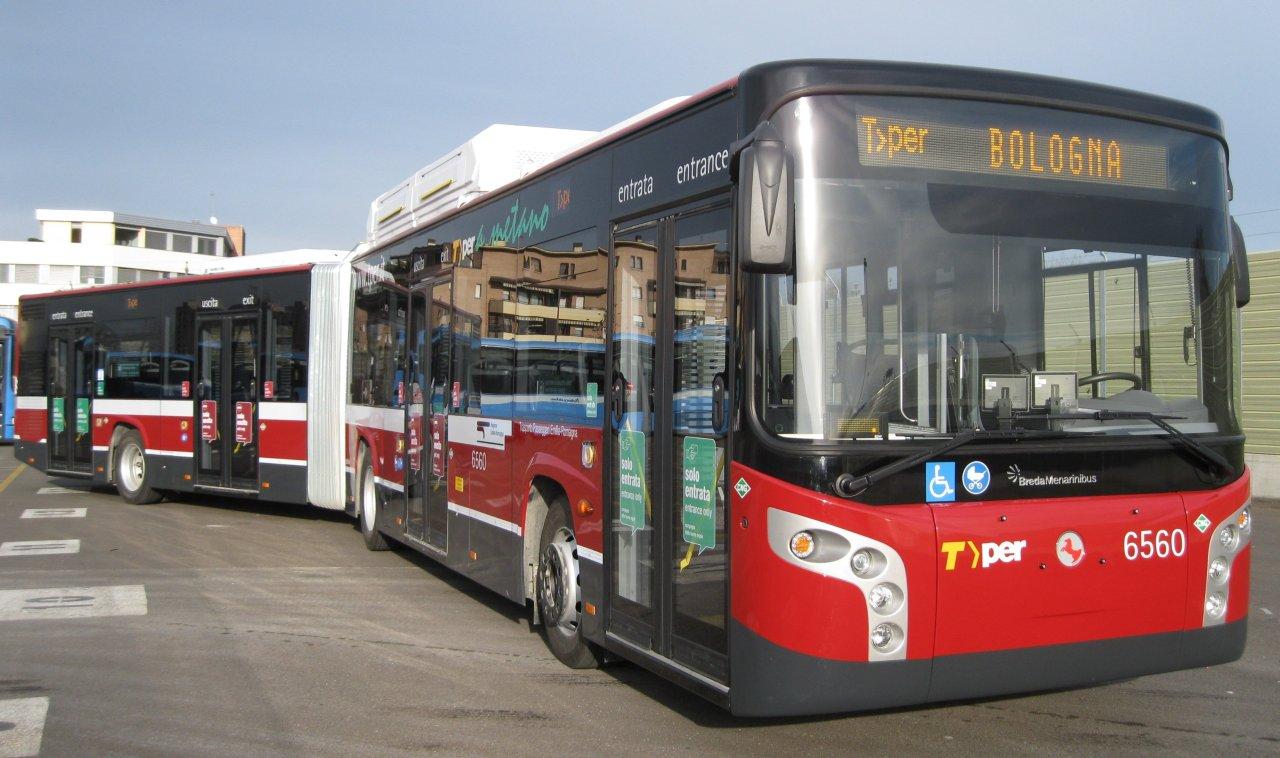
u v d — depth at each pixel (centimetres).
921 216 485
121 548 1230
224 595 961
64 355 1823
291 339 1427
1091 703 624
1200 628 510
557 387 704
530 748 556
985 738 560
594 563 647
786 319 473
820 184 475
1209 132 544
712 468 521
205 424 1552
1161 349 522
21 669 717
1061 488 487
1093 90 521
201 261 7950
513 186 798
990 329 489
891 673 458
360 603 929
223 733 586
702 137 547
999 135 501
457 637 804
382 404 1139
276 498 1437
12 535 1330
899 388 472
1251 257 1723
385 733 584
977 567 467
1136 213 522
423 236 1013
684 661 545
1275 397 1698
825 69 484
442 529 932
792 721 592
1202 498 513
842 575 455
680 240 562
